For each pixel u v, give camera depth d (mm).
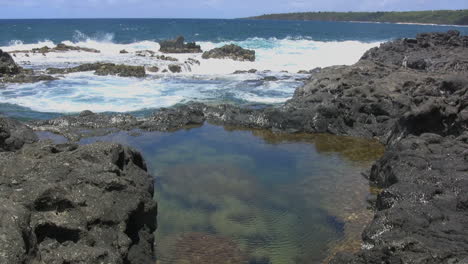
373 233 8250
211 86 28438
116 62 36875
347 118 19078
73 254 6094
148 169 13547
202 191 11953
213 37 73938
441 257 6848
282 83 29859
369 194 11891
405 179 10453
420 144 12172
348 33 98250
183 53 47469
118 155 8875
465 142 12492
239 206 11031
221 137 17859
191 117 20000
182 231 9672
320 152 16094
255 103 23578
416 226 7891
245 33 87500
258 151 16000
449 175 9969
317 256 8719
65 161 7879
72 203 6785
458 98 14961
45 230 6207
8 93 24234
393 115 18375
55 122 18484
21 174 7211
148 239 8523
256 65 39156
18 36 66812
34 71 31141
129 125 18734
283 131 18984
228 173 13430
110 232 7141
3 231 4965
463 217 8250
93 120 18891
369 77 23984
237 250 8922
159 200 11281
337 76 23703
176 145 16406
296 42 59344
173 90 26719
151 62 37281
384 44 39875
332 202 11367
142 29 93375
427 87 18922
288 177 13219
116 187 7758
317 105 19938
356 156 15633
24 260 5008
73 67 33281
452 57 31781
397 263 6969
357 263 7371
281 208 10945
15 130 13945
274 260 8562
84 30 86375
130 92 25656
